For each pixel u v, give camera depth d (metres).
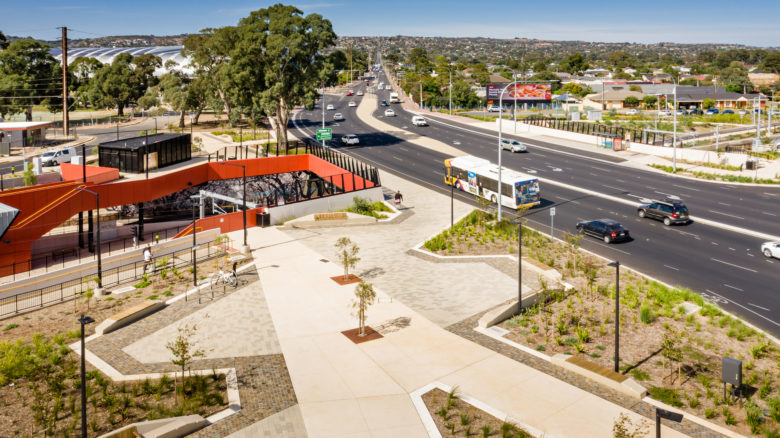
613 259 38.41
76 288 35.44
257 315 29.20
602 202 54.34
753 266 36.59
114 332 27.48
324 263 38.03
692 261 37.78
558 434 18.34
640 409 19.97
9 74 110.94
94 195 44.66
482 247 41.00
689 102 153.50
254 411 20.11
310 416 19.72
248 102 81.06
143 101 114.75
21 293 34.50
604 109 150.00
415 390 21.48
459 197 58.41
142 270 38.38
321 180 61.91
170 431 18.14
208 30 106.75
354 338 26.23
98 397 20.98
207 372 23.00
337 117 118.50
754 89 198.75
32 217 40.66
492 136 96.94
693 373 22.78
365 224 49.44
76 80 131.00
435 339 26.03
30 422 19.59
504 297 31.00
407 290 32.62
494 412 19.77
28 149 76.19
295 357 24.39
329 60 80.62
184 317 29.14
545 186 61.62
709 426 18.84
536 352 24.56
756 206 52.19
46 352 24.83
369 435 18.58
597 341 25.70
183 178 54.56
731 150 81.81
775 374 22.81
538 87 141.50
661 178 65.62
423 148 85.50
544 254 39.06
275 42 72.69
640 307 29.47
